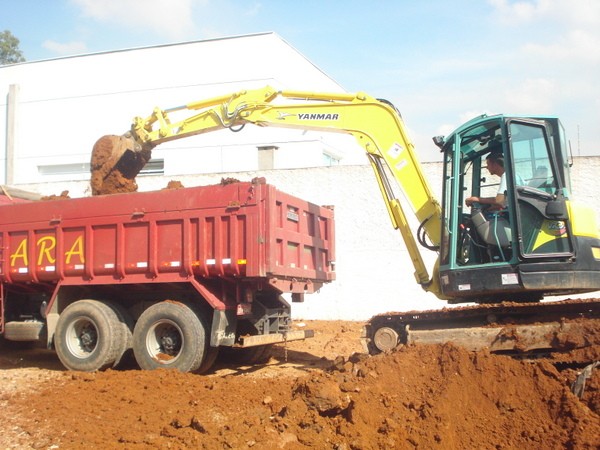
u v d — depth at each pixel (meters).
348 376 6.78
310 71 25.58
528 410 6.26
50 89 25.38
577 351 6.99
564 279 7.27
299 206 10.03
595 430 5.68
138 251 9.55
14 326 10.83
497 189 8.27
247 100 10.40
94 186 11.03
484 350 6.98
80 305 9.77
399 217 9.23
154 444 5.95
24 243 10.53
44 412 7.14
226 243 8.97
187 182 17.33
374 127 9.50
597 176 13.95
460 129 7.97
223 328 8.98
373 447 5.73
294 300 10.73
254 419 6.17
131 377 8.70
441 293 8.50
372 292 15.67
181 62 23.61
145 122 11.30
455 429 6.11
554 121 7.82
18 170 25.41
